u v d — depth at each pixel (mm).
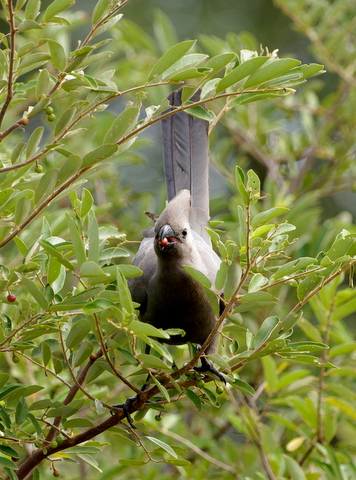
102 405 6359
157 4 18422
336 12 14000
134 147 11891
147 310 8195
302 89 17391
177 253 7730
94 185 13039
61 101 11398
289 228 6379
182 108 6246
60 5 5691
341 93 14430
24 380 9305
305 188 14125
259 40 18234
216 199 12805
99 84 6250
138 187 17391
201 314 7887
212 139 14086
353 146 14297
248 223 5715
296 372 9109
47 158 10492
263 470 10320
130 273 5688
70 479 9820
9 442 6391
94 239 5711
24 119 5945
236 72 6062
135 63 13516
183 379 7359
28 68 6289
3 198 6617
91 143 11336
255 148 14469
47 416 6453
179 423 10422
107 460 10320
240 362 6543
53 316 6012
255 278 6258
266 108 14602
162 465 11500
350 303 8992
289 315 6355
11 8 5543
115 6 6043
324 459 9508
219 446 11586
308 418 9289
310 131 14352
